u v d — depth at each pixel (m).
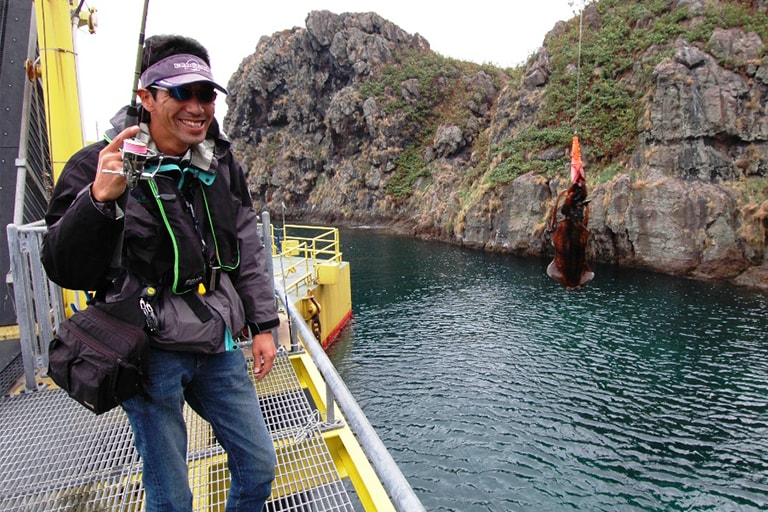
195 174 2.02
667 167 32.75
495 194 41.12
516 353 18.77
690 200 30.47
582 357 18.17
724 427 13.26
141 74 1.91
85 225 1.58
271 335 2.44
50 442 3.78
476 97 62.50
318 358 3.35
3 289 6.57
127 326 1.85
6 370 5.25
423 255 40.47
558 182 37.34
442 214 49.62
